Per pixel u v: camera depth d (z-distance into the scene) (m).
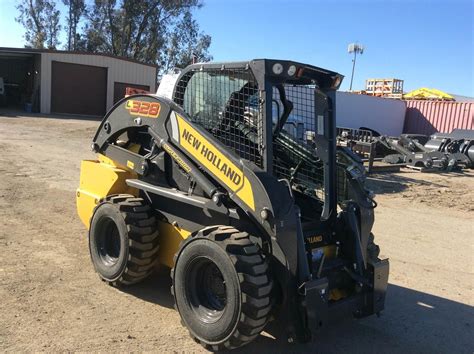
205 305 3.75
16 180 9.61
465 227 8.57
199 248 3.62
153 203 4.67
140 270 4.48
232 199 3.71
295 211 3.52
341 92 24.03
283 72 3.66
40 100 28.12
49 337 3.70
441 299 5.09
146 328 3.95
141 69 31.88
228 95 3.96
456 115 25.83
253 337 3.44
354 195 4.21
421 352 3.94
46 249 5.71
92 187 5.34
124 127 4.91
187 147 4.13
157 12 47.66
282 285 3.50
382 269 4.01
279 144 4.32
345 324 4.35
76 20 49.94
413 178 14.45
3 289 4.49
